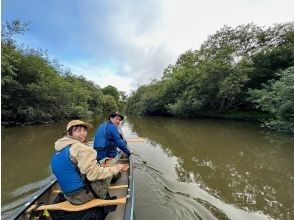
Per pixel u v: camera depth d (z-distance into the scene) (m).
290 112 12.55
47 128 16.06
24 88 18.27
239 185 5.61
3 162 7.32
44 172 6.38
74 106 24.72
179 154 8.51
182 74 29.34
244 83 21.33
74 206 2.86
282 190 5.34
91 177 2.87
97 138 4.77
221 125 17.92
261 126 15.93
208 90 23.86
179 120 23.84
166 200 4.68
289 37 21.14
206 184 5.63
